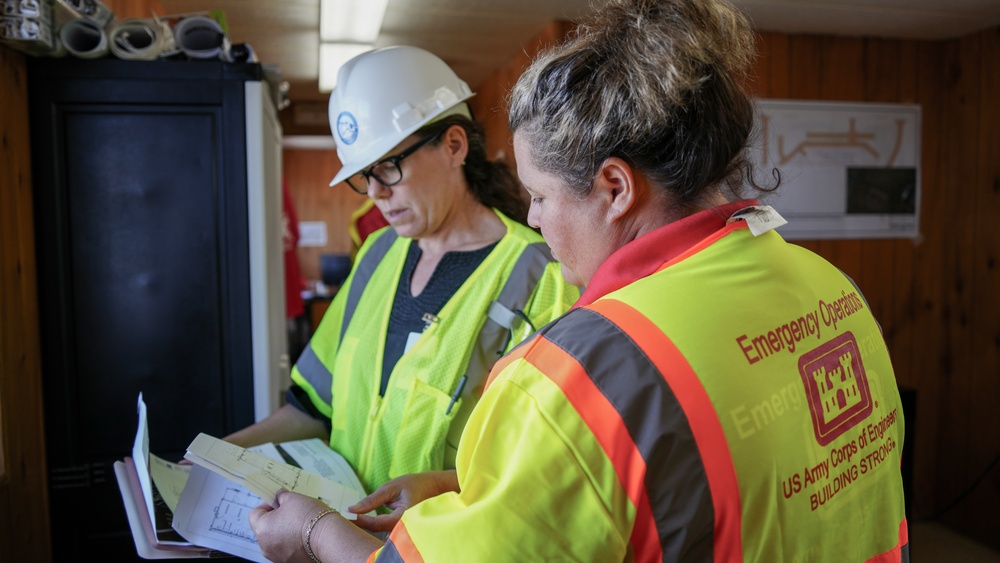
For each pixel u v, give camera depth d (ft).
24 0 4.72
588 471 1.94
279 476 3.35
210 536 3.23
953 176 10.29
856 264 10.33
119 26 5.49
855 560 2.30
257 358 5.87
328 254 23.39
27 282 5.28
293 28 10.64
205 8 9.51
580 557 1.94
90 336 5.65
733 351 2.06
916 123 10.37
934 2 8.42
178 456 5.83
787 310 2.23
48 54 5.27
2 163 4.87
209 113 5.69
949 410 10.49
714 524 1.98
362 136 4.23
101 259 5.63
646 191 2.24
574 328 2.12
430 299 4.27
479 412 2.18
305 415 4.87
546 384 2.04
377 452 4.11
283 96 8.68
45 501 5.52
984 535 9.90
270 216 6.69
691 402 1.96
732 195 2.43
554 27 10.15
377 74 4.25
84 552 5.69
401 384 4.08
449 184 4.28
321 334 4.98
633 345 2.02
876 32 9.90
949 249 10.41
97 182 5.57
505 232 4.38
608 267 2.24
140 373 5.74
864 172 10.22
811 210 10.07
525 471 1.97
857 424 2.31
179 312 5.77
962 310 10.23
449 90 4.32
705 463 1.95
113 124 5.56
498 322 4.04
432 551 2.03
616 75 2.10
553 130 2.20
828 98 10.05
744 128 2.25
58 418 5.60
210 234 5.76
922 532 10.36
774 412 2.07
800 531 2.09
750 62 2.37
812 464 2.13
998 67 9.53
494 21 10.21
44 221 5.49
